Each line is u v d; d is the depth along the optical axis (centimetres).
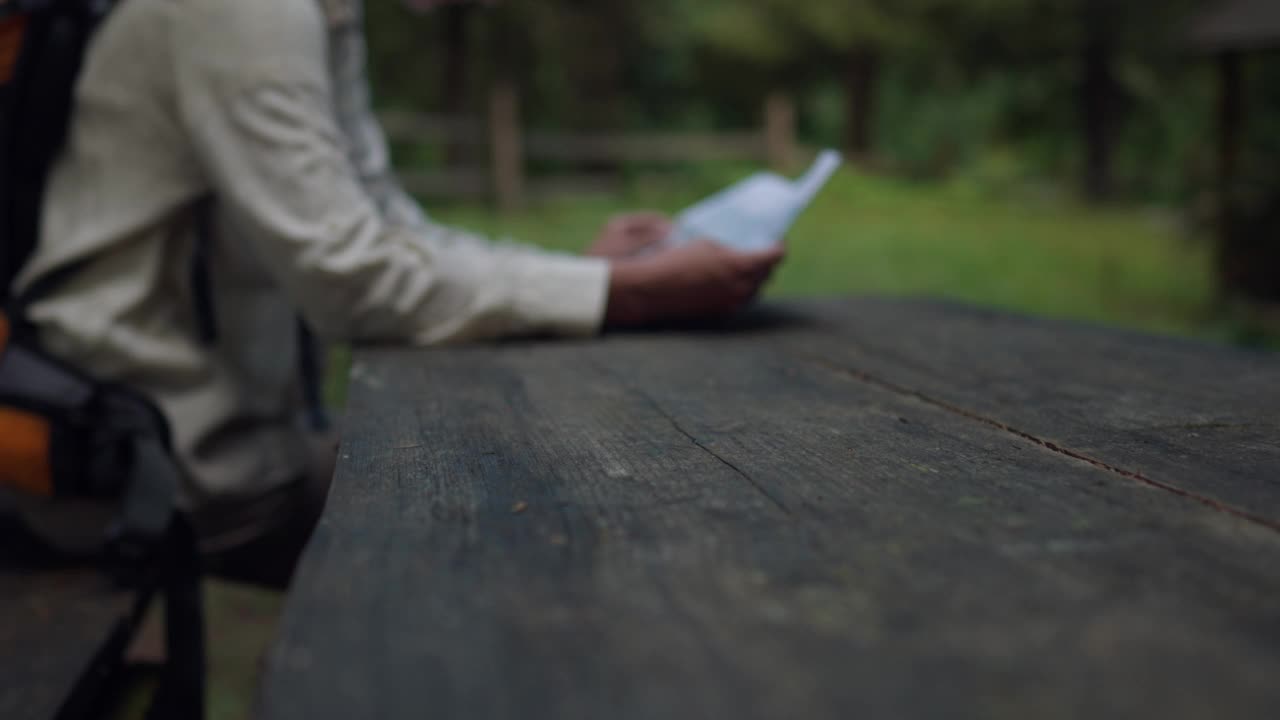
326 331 163
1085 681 53
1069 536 77
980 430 112
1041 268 933
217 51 152
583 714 51
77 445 143
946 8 1661
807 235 1105
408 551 75
